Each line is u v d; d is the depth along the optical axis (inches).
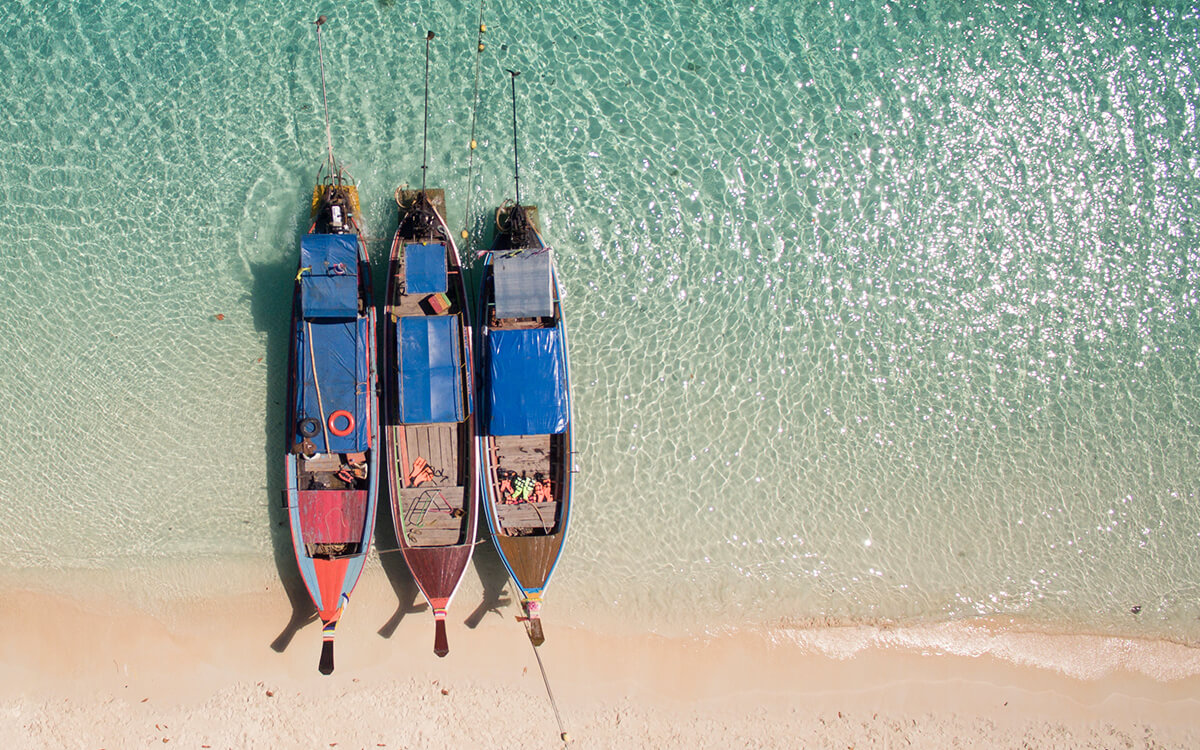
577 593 531.5
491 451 510.9
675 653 530.0
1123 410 564.4
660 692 524.1
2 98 549.0
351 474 504.7
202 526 527.5
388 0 563.8
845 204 569.6
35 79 551.5
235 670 515.2
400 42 562.3
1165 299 571.2
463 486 509.0
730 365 554.6
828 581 544.7
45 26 553.9
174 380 536.4
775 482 550.3
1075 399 564.7
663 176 562.6
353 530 502.3
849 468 555.2
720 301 557.9
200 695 511.5
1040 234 573.6
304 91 556.7
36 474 530.3
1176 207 575.5
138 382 535.8
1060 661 538.3
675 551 540.1
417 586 516.7
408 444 509.4
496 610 523.2
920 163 573.9
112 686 510.3
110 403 534.9
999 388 564.7
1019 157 576.1
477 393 514.9
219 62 557.0
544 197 556.1
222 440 534.9
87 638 514.6
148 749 503.2
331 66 558.9
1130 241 575.5
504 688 516.4
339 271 480.7
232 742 506.3
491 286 512.1
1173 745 524.7
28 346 536.1
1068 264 573.0
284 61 557.9
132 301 540.1
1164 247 574.9
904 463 557.6
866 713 527.2
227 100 554.6
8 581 518.0
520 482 510.9
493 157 557.0
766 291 561.3
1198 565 551.5
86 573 521.0
